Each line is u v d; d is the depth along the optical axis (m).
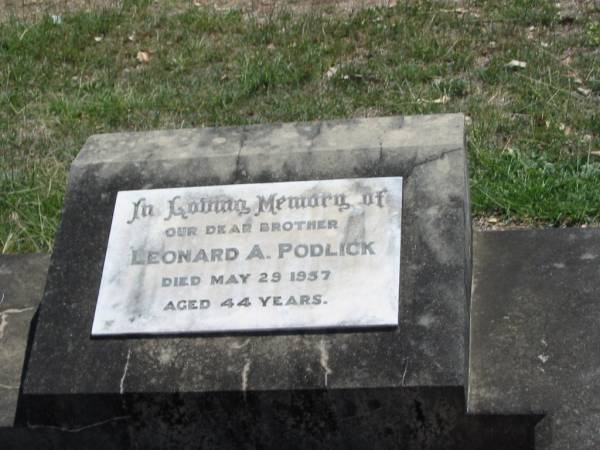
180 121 2.82
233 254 1.80
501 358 1.79
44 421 1.78
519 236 2.01
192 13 3.46
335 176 1.84
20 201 2.50
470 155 2.52
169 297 1.79
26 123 2.88
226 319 1.76
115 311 1.79
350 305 1.74
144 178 1.90
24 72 3.15
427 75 2.92
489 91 2.82
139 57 3.21
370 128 1.91
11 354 1.91
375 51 3.09
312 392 1.70
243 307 1.76
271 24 3.30
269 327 1.74
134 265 1.82
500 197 2.38
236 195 1.85
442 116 1.92
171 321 1.77
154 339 1.77
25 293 2.03
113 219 1.87
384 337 1.72
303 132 1.92
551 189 2.40
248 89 2.93
